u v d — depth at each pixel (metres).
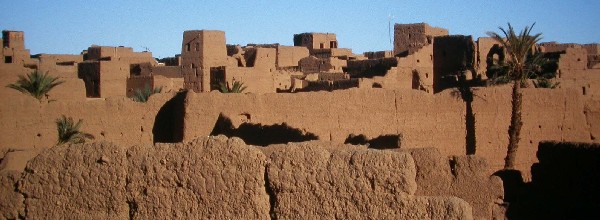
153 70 53.44
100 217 12.03
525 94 29.06
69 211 12.15
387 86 40.22
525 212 17.67
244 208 11.41
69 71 48.09
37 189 12.27
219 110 26.97
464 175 15.02
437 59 43.69
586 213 16.28
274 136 25.41
